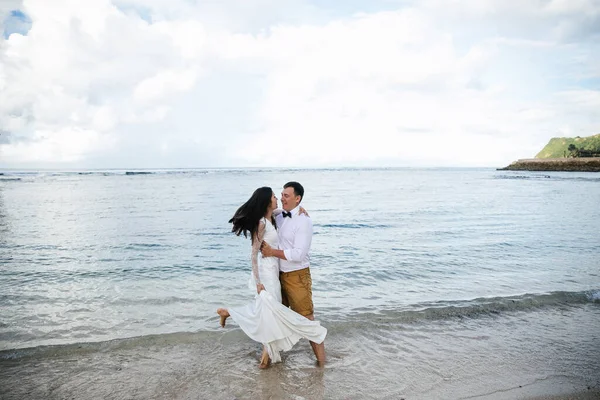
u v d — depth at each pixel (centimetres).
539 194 3100
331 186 4378
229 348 452
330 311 570
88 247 1025
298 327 402
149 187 3859
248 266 839
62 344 446
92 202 2286
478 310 577
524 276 768
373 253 966
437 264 859
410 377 389
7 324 518
